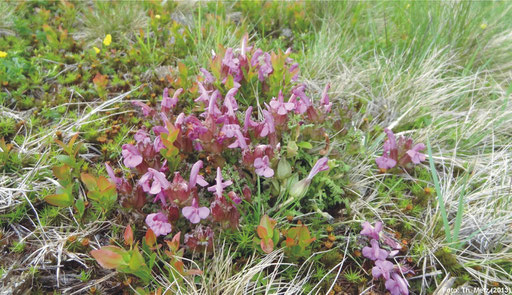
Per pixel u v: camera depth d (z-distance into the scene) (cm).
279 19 35
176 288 16
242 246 17
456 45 31
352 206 19
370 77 28
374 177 20
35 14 33
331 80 27
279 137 20
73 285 16
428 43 30
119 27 32
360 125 24
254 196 19
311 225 18
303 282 16
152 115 21
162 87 26
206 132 18
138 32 32
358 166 21
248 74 22
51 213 18
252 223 17
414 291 17
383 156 21
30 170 20
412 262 18
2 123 22
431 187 21
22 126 22
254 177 19
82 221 18
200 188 19
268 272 17
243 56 23
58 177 18
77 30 32
